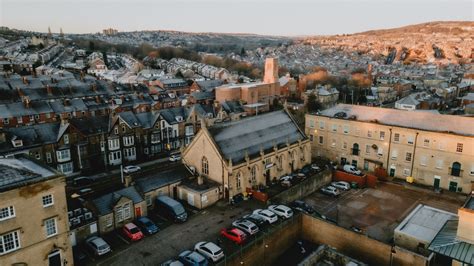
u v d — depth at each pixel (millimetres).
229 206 57562
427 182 68188
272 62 156750
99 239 45906
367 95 174875
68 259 41156
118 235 49375
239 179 60500
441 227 46500
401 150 70312
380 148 73062
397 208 59719
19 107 101625
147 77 185625
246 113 124625
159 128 91312
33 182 36844
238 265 43344
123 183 56688
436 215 49938
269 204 57938
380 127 72125
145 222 50625
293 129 75000
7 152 69250
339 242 49469
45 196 38250
